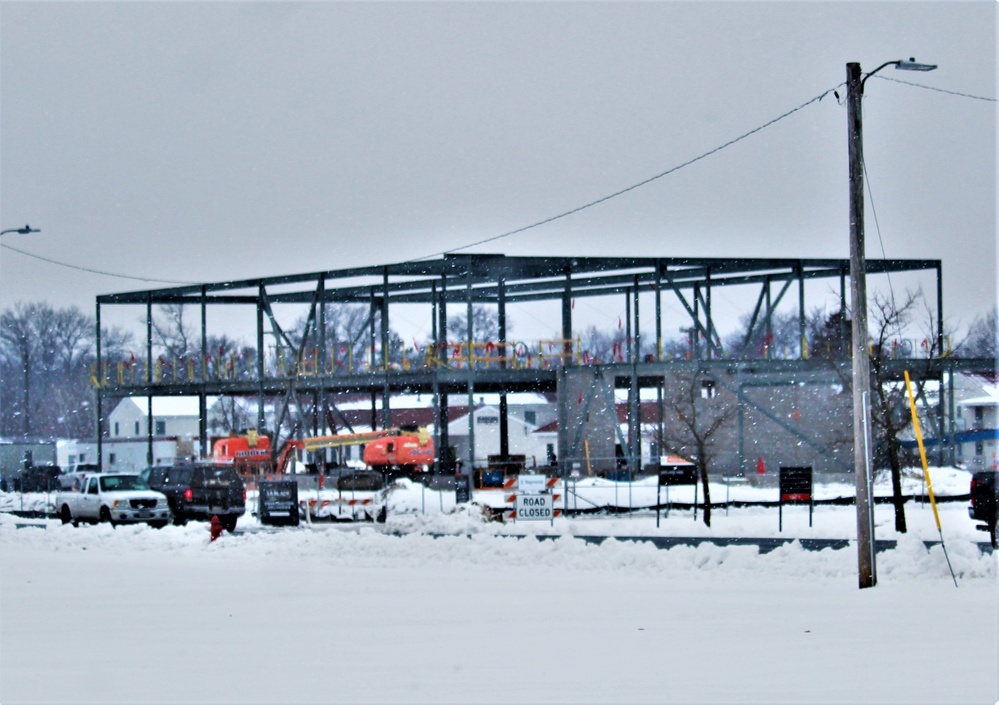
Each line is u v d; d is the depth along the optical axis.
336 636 19.78
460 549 37.56
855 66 28.73
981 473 38.53
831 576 29.66
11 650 18.55
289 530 50.50
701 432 68.19
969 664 15.84
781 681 14.80
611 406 76.19
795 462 70.75
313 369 92.56
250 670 16.30
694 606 23.92
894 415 55.25
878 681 14.68
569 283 81.94
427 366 78.88
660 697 13.81
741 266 79.25
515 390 90.19
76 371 172.12
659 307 77.31
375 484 67.00
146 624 21.73
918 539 32.38
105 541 44.66
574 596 26.30
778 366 72.06
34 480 101.50
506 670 16.02
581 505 60.44
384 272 80.81
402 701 13.81
